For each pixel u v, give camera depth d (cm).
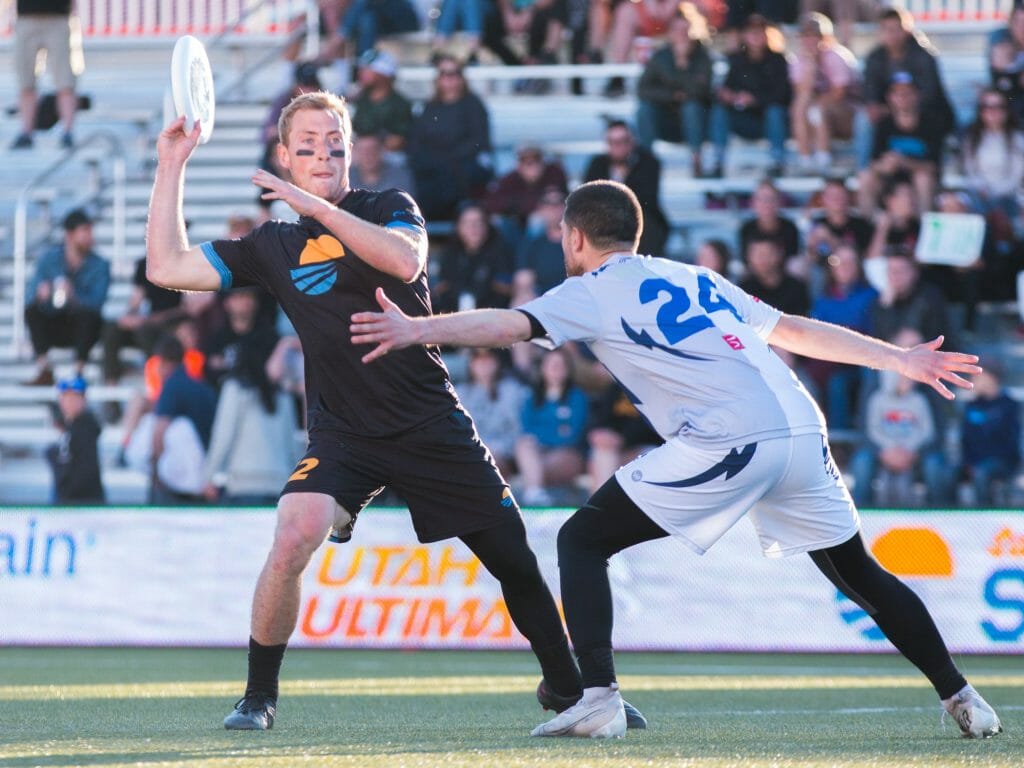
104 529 3353
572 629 1404
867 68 4284
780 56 4569
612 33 5062
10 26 5969
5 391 4566
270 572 1443
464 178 4344
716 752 1252
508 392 3772
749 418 1359
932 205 4150
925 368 1444
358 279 1452
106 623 3334
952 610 3095
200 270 1478
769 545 1433
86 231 4450
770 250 3834
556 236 4006
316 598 3253
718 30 5088
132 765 1137
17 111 5550
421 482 1484
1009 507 3081
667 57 4556
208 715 1739
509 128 5106
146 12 5772
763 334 1459
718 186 4578
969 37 5403
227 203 5091
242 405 3803
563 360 3700
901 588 1428
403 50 5344
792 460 1371
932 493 3606
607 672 1398
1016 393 4134
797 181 4550
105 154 5331
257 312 3853
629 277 1390
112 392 4372
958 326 3994
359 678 2520
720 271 3900
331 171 1477
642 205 4094
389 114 4350
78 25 5594
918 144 4203
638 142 4562
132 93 5566
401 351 1446
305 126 1477
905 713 1853
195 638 3303
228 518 3319
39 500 4462
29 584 3359
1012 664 2956
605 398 3706
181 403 3831
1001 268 4072
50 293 4444
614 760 1175
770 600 3191
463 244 4028
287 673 2650
